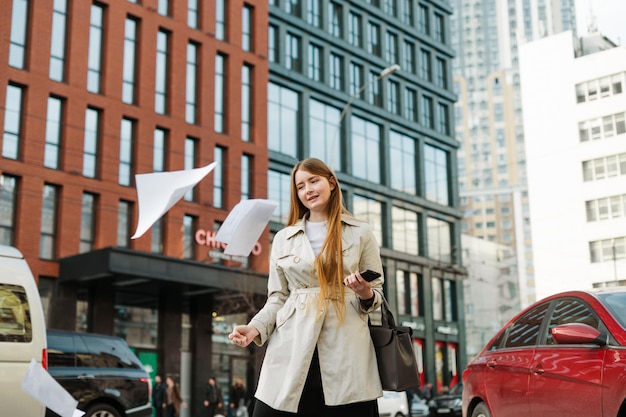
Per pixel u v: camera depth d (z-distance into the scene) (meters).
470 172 146.25
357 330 3.15
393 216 46.31
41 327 7.09
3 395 6.62
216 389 27.56
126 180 30.28
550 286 64.69
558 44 67.81
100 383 9.88
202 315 31.81
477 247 96.25
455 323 49.91
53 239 27.59
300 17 41.75
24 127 27.28
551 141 66.81
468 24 157.88
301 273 3.24
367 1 48.44
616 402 4.16
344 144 43.16
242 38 36.72
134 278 27.27
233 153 34.56
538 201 66.88
